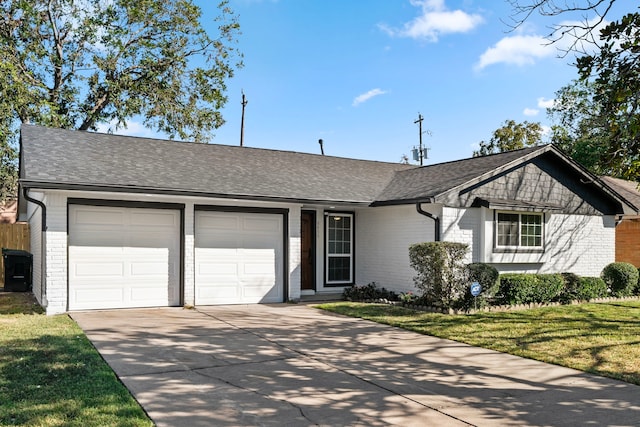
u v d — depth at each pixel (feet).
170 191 34.27
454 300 35.29
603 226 48.75
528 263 42.75
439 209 38.86
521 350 23.61
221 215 38.86
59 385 16.66
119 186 32.58
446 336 26.84
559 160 45.21
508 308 36.47
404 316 32.89
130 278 35.37
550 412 15.48
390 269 43.86
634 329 28.58
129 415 14.10
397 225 43.24
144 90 78.33
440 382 18.65
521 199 42.91
